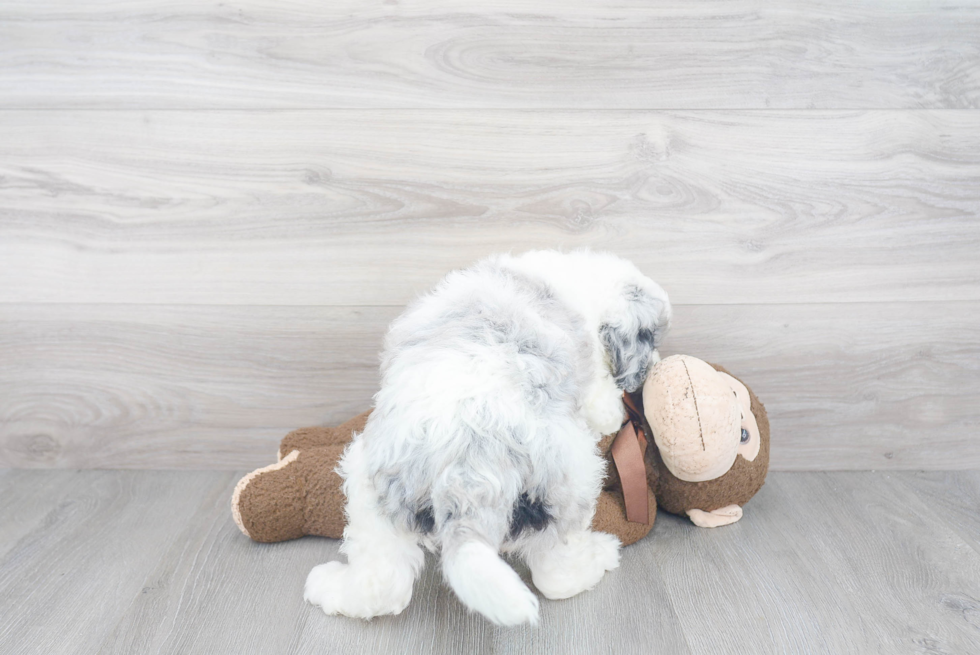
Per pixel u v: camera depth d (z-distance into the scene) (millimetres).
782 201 1319
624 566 1119
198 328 1377
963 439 1426
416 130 1293
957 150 1301
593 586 1062
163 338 1383
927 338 1377
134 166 1313
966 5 1247
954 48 1264
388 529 926
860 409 1412
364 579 948
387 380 953
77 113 1294
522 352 914
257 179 1315
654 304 1109
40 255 1349
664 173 1307
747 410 1209
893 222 1328
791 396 1407
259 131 1298
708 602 1029
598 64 1267
